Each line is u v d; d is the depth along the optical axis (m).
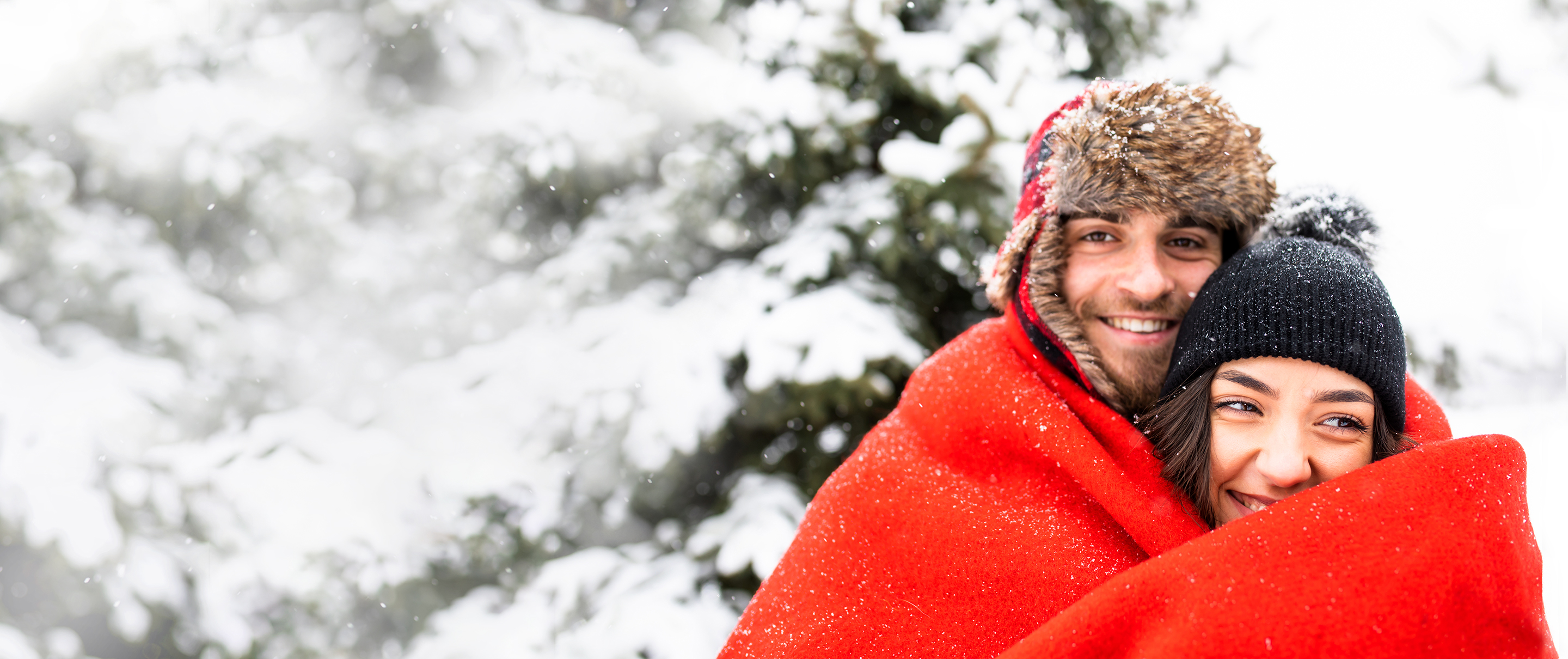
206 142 3.25
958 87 2.44
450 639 2.80
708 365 2.72
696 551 2.64
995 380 1.27
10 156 3.44
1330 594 0.90
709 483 2.99
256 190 3.27
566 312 3.05
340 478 2.98
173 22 3.54
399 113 3.37
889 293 2.69
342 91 3.41
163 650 3.22
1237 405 1.06
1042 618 1.13
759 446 2.92
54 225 3.38
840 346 2.44
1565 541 3.29
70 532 2.98
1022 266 1.32
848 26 2.66
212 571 3.06
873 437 1.38
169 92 3.33
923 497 1.24
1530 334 3.32
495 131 3.09
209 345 3.41
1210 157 1.19
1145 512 1.10
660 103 3.12
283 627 3.08
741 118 2.86
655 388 2.67
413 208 3.30
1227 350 1.05
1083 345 1.25
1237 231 1.27
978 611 1.16
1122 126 1.21
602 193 3.22
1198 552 0.97
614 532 3.03
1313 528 0.94
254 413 3.44
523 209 3.25
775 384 2.59
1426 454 0.99
